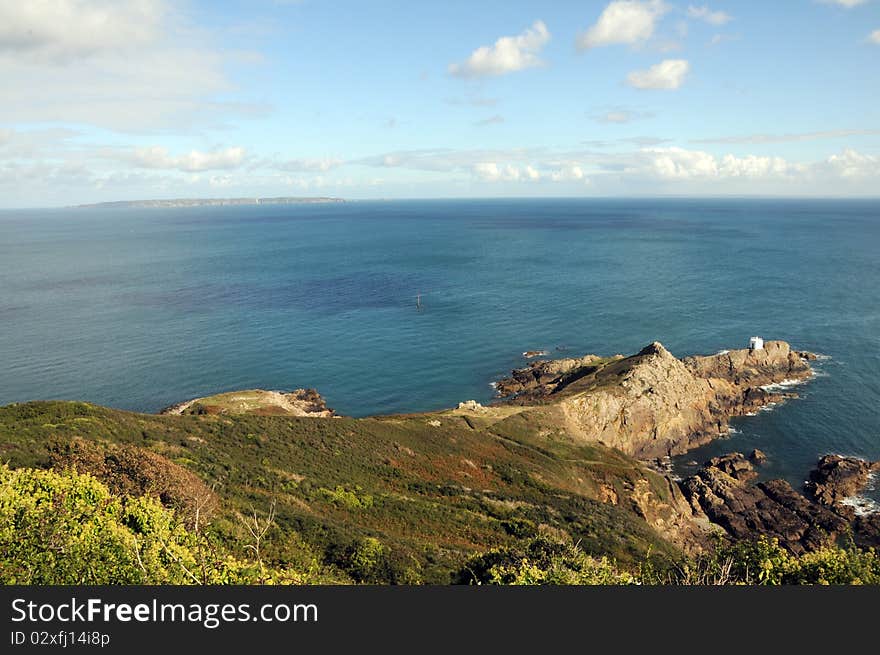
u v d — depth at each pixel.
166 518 22.73
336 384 96.81
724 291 158.12
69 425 37.56
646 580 20.66
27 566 17.95
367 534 32.50
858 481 62.69
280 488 37.78
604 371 89.38
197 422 48.09
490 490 49.81
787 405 85.38
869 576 18.62
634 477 62.69
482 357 109.94
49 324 124.88
